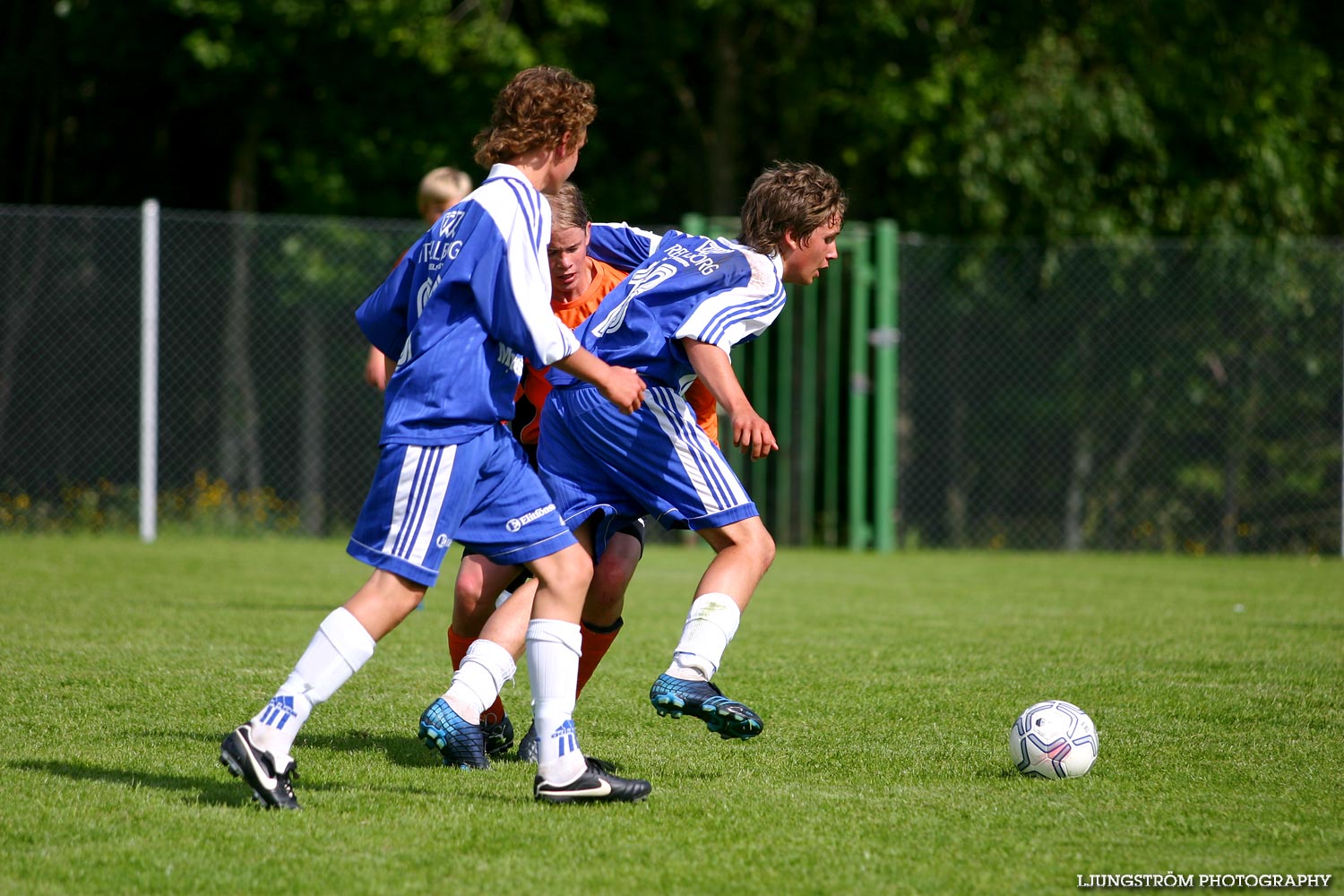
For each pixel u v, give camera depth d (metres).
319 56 51.78
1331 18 56.59
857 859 9.43
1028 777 12.09
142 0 52.00
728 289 12.30
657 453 12.35
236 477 43.56
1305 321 42.59
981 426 44.03
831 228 13.02
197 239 43.31
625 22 52.22
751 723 11.35
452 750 12.41
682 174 57.62
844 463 44.56
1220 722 14.70
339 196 50.91
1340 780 11.96
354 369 44.44
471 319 10.55
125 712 14.37
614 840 9.89
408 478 10.43
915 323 43.81
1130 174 49.44
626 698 15.97
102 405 42.53
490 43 48.03
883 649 20.34
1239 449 43.09
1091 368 43.97
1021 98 47.12
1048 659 19.28
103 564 32.50
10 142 56.00
